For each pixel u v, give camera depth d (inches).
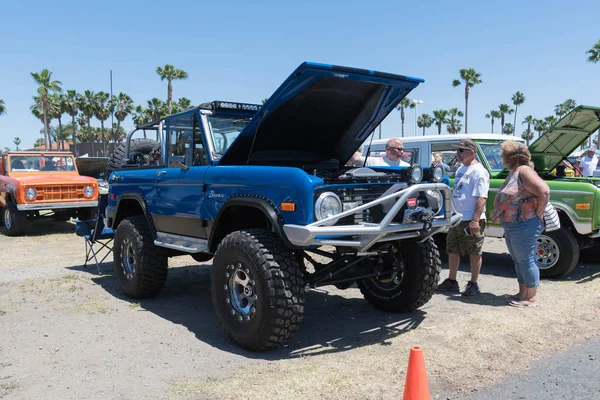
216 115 206.8
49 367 155.4
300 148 215.2
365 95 192.9
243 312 166.4
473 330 183.0
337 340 176.4
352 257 185.6
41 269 309.9
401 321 197.3
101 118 2370.8
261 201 163.8
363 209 154.3
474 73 2288.4
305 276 178.5
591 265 313.6
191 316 209.5
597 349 168.6
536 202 209.9
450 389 138.4
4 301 233.6
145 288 229.5
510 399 133.3
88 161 623.5
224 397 131.3
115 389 138.7
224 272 169.6
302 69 161.5
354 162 285.3
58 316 209.0
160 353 166.1
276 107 177.9
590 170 503.5
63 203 489.4
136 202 250.2
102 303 229.9
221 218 183.8
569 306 214.2
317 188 153.8
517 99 3002.0
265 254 157.1
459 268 306.2
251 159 204.1
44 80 2137.1
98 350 169.5
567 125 290.2
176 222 213.9
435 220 177.5
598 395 135.8
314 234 145.0
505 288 251.3
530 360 158.9
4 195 495.2
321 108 190.9
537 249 274.2
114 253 244.7
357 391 134.0
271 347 161.9
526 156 213.9
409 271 200.1
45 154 541.0
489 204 298.2
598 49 1653.5
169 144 227.8
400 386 136.9
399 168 210.8
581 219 260.4
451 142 341.7
